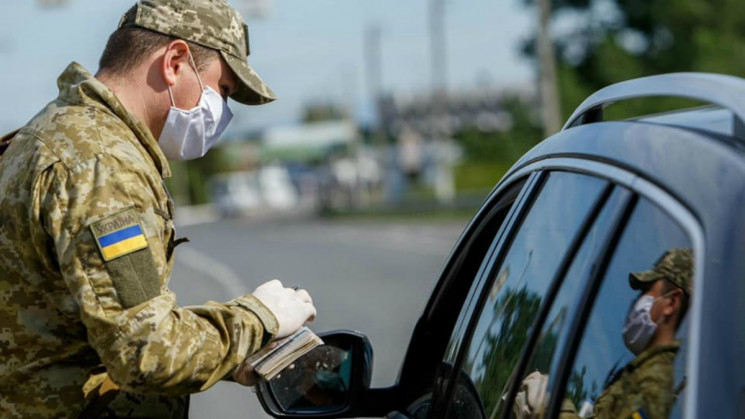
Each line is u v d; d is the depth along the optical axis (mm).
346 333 3230
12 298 2625
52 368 2650
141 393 2578
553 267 2266
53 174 2557
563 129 2633
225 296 19219
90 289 2506
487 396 2475
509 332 2443
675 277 1734
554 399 2053
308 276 21922
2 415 2654
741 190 1607
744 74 48875
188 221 81875
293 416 3166
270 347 2801
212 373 2613
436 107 57000
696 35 49719
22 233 2594
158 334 2506
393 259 24812
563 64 51906
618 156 2064
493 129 73750
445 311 3215
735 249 1576
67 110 2672
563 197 2338
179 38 2875
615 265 1953
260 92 2980
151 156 2779
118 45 2895
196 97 2926
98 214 2527
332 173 69875
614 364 1885
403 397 3264
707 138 1779
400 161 66625
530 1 54000
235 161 110188
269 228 52906
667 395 1720
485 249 3123
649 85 2100
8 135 2824
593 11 52156
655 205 1826
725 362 1531
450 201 47156
